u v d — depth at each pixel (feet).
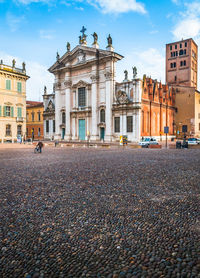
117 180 33.09
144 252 13.46
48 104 229.25
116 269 11.88
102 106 179.11
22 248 14.02
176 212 19.94
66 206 21.70
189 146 118.73
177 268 11.88
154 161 55.98
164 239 15.02
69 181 32.58
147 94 176.76
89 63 185.98
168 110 212.64
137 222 17.81
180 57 265.95
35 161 56.95
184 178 34.32
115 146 130.11
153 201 23.15
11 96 195.42
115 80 175.22
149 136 176.45
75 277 11.30
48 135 230.68
